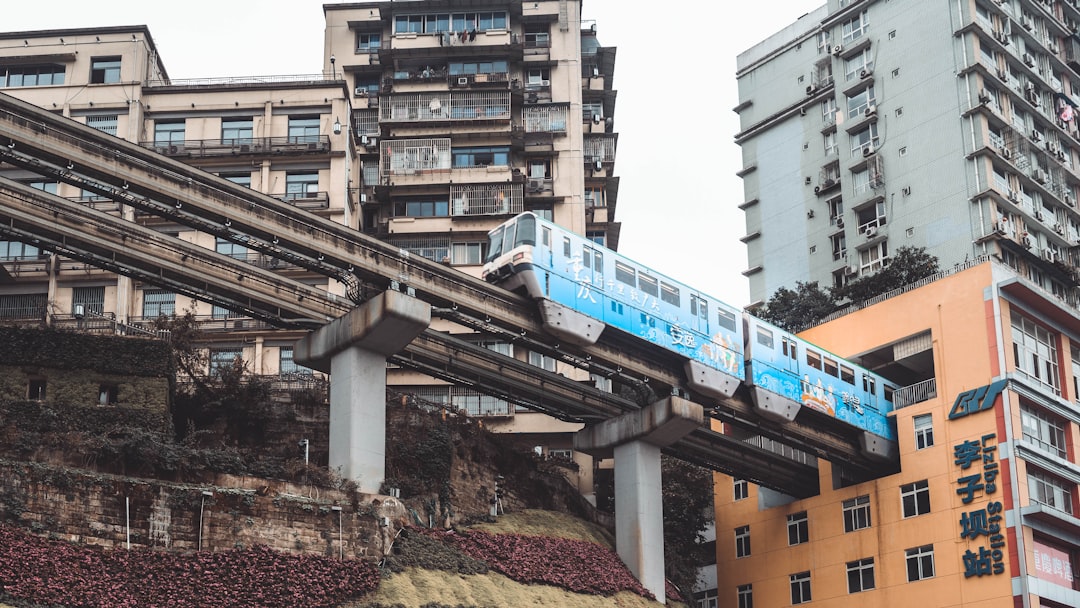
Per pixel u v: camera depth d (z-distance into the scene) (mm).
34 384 45156
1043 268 80250
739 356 58250
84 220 43438
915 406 62344
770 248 89125
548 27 80250
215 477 41062
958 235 77500
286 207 46656
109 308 63719
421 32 79188
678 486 66938
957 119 79500
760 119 92625
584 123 81188
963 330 61688
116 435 42500
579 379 69375
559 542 53000
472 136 75750
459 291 49750
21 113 42438
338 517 42531
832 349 67750
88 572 35938
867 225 82875
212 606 37469
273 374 61688
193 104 69438
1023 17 87000
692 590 66188
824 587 62938
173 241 45125
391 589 42000
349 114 71562
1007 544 56344
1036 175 82250
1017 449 57688
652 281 55875
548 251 52000
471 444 55312
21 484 36438
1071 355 64688
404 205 74188
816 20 90875
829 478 64500
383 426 46812
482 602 44375
